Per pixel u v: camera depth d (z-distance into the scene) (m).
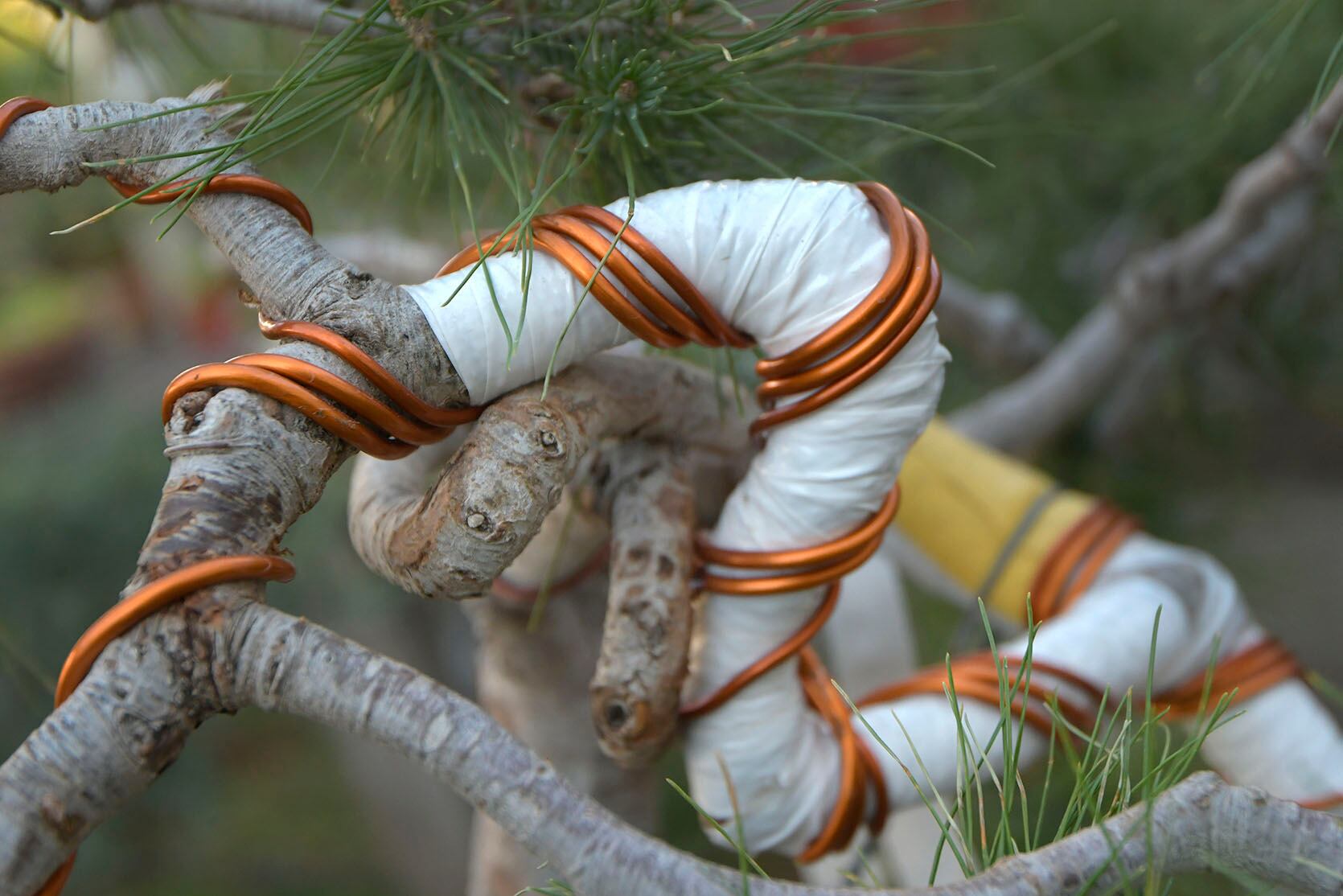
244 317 1.78
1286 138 1.00
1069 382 1.40
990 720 0.81
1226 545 1.74
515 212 0.80
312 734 3.47
